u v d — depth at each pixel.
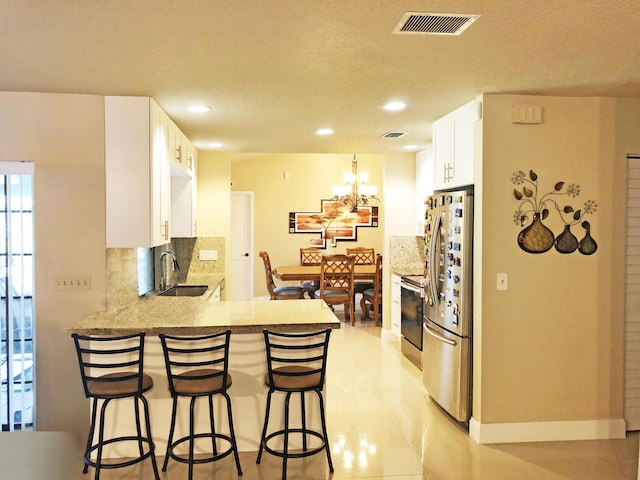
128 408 3.21
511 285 3.48
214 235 5.85
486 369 3.48
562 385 3.53
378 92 3.30
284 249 9.50
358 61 2.67
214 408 3.27
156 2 1.95
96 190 3.34
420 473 3.05
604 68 2.82
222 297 5.58
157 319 3.19
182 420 3.23
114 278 3.50
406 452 3.33
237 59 2.63
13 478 0.89
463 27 2.21
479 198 3.46
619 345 3.57
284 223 9.48
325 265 7.31
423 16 2.09
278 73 2.87
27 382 3.35
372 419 3.90
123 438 2.91
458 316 3.66
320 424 3.34
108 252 3.38
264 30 2.24
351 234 9.58
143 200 3.36
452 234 3.77
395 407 4.16
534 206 3.48
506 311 3.48
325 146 5.62
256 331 3.02
